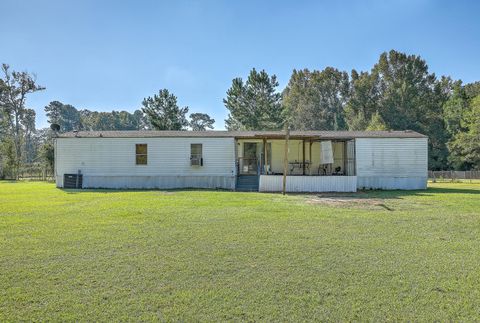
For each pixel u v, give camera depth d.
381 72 53.50
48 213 9.87
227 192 17.16
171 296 3.97
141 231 7.40
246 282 4.41
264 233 7.24
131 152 20.05
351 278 4.56
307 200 13.59
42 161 38.31
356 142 20.00
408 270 4.89
